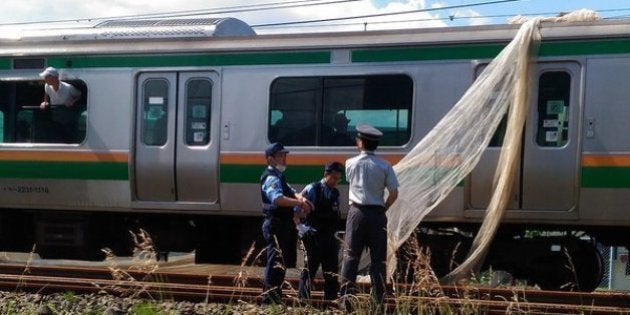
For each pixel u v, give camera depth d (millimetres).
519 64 10539
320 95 11445
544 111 10633
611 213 10406
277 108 11609
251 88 11672
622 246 11422
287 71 11547
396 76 11148
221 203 11844
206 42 11875
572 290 11180
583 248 11242
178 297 9805
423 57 11031
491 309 8992
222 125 11781
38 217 13023
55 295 9859
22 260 15461
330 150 11352
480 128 10641
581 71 10484
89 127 12352
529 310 8836
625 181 10320
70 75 12453
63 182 12516
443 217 10930
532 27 10547
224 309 9273
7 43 12867
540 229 11180
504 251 11375
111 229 12953
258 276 10641
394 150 11094
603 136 10398
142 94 12148
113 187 12297
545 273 11320
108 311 8898
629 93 10312
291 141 11539
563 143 10555
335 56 11383
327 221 9148
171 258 16406
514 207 10727
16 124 12820
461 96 10875
